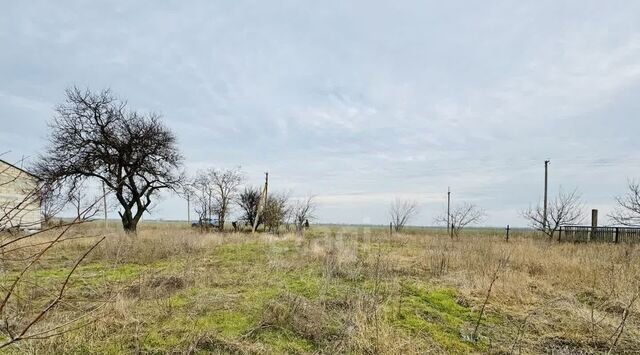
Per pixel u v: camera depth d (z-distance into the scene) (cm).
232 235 1814
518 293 659
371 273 795
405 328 493
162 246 1139
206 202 3092
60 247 1151
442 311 582
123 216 2292
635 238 1952
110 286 624
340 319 508
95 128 2208
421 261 1007
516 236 2430
